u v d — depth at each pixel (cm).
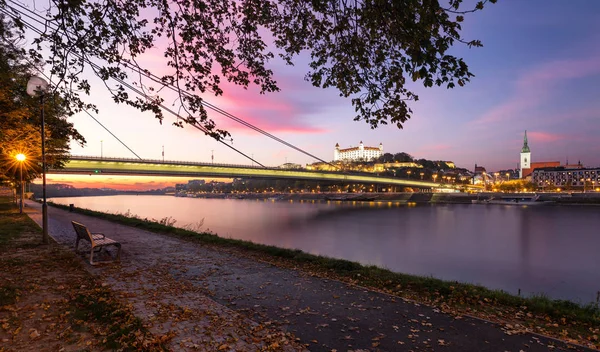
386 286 816
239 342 491
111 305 611
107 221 2252
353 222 6700
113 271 884
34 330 503
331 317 600
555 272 2711
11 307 586
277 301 682
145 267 943
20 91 1462
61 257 1040
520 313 648
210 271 913
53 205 4297
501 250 3712
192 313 595
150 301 649
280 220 6944
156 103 636
